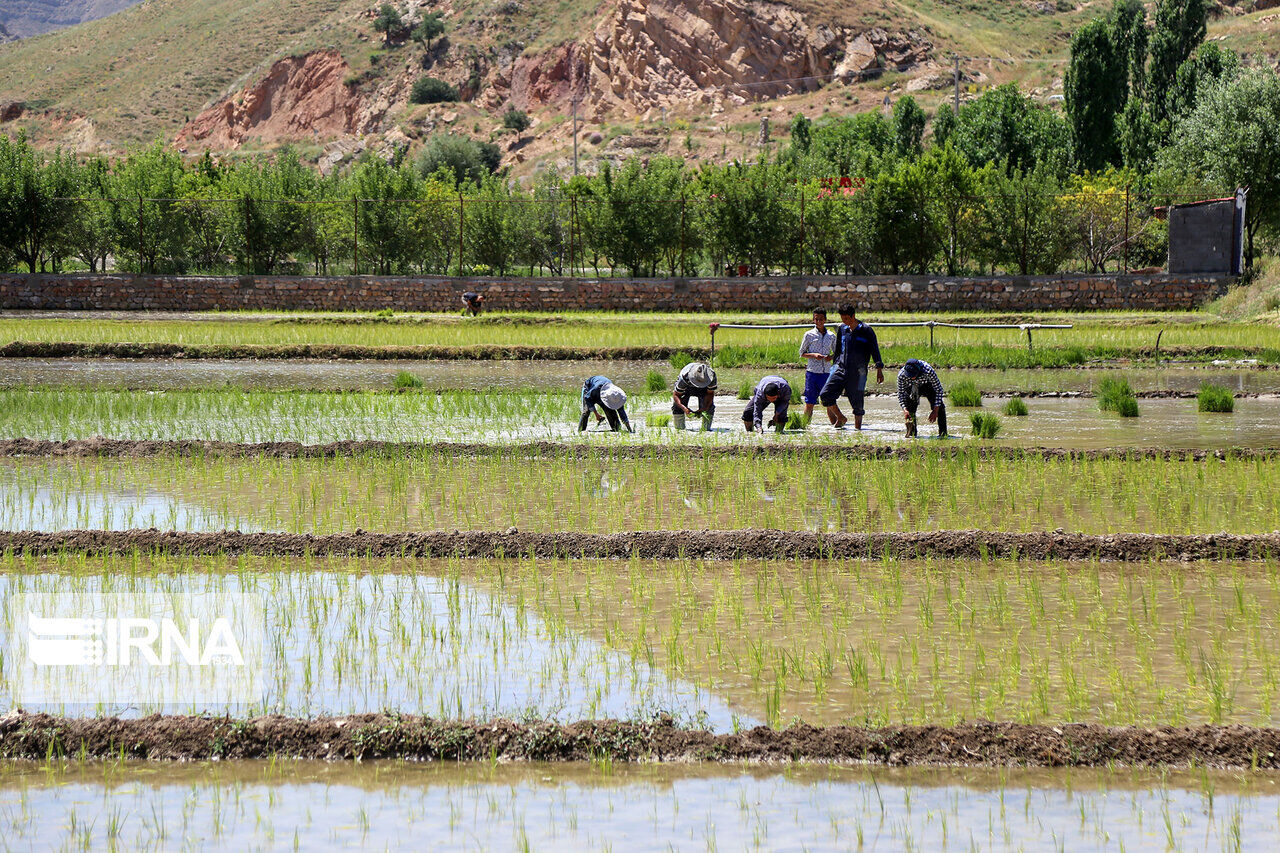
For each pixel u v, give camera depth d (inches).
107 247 6633.9
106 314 5605.3
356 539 1434.5
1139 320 4950.8
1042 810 769.6
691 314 5693.9
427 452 2071.9
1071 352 3681.1
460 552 1412.4
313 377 3420.3
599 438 2220.7
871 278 5910.4
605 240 6545.3
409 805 780.6
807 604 1199.6
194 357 3946.9
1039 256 6205.7
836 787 806.5
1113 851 714.2
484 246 6697.8
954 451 2058.3
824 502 1690.5
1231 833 737.0
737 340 4227.4
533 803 783.1
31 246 6535.4
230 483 1844.2
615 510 1644.9
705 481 1841.8
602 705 929.5
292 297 6023.6
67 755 855.7
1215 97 6358.3
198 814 767.1
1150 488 1770.4
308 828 747.4
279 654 1051.9
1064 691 953.5
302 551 1414.9
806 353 2368.4
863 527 1540.4
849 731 861.2
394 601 1214.9
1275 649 1052.5
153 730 869.2
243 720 880.3
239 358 3959.2
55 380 3265.3
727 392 2999.5
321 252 6653.5
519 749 856.3
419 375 3511.3
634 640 1085.8
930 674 991.6
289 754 858.1
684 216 6392.7
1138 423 2455.7
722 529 1526.8
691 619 1152.2
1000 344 4030.5
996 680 976.3
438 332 4584.2
